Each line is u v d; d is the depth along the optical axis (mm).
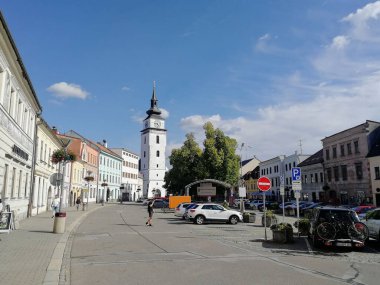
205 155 53625
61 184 20609
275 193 77312
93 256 12102
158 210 50844
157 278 8844
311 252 13398
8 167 20203
